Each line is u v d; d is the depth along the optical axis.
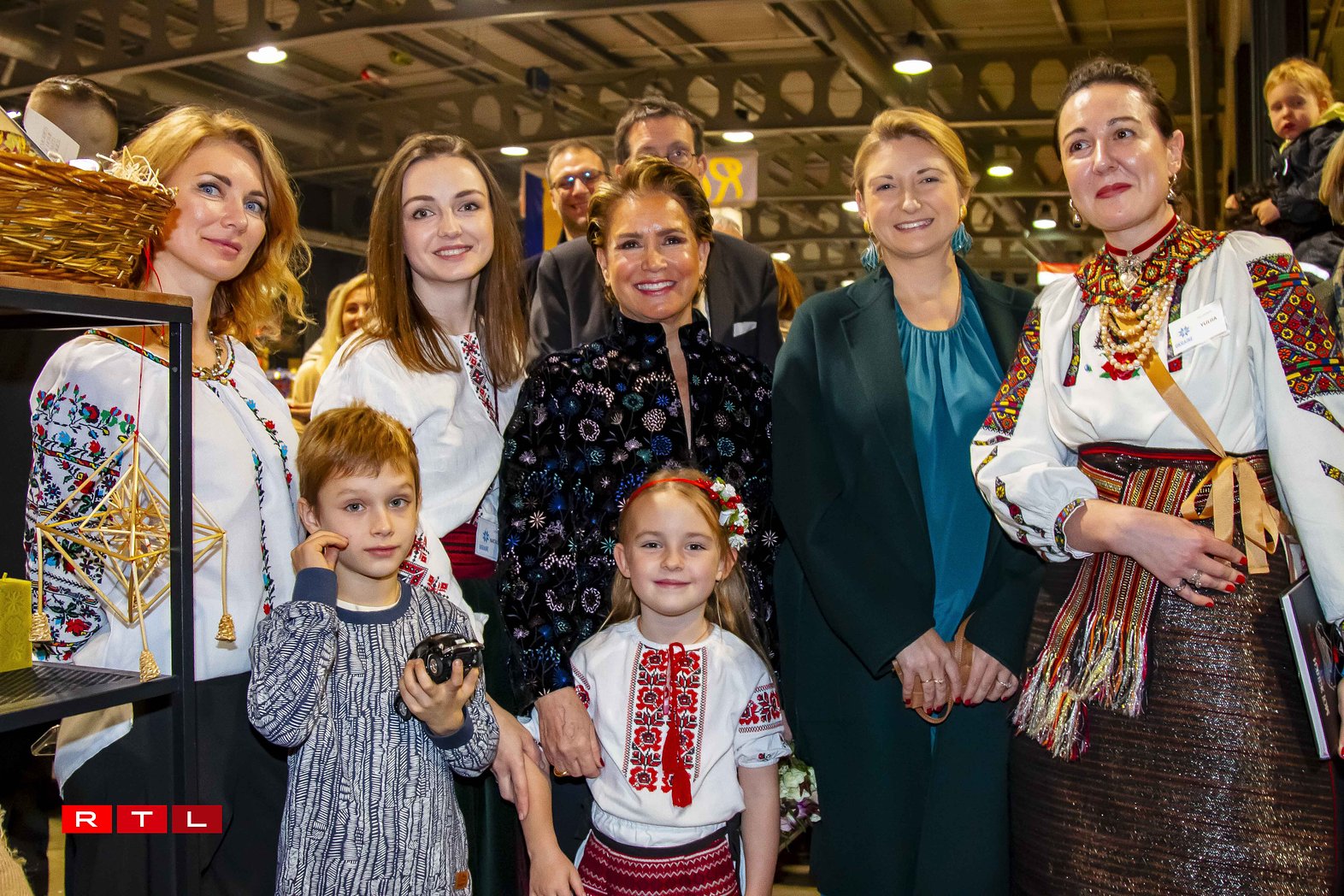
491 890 2.08
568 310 3.12
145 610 1.71
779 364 2.30
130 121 10.48
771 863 2.07
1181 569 1.73
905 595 2.09
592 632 2.14
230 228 1.88
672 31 10.03
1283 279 1.78
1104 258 1.96
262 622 1.76
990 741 2.11
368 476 1.82
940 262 2.30
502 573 2.13
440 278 2.17
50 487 1.73
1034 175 13.83
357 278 5.11
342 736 1.77
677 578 2.01
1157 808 1.76
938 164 2.20
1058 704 1.85
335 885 1.74
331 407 2.13
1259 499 1.76
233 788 1.83
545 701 2.04
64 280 1.39
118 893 1.72
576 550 2.15
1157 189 1.86
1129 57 9.96
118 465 1.73
